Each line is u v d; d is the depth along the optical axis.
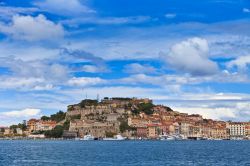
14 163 173.38
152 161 185.25
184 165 167.50
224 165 167.12
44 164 169.50
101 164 171.00
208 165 167.12
